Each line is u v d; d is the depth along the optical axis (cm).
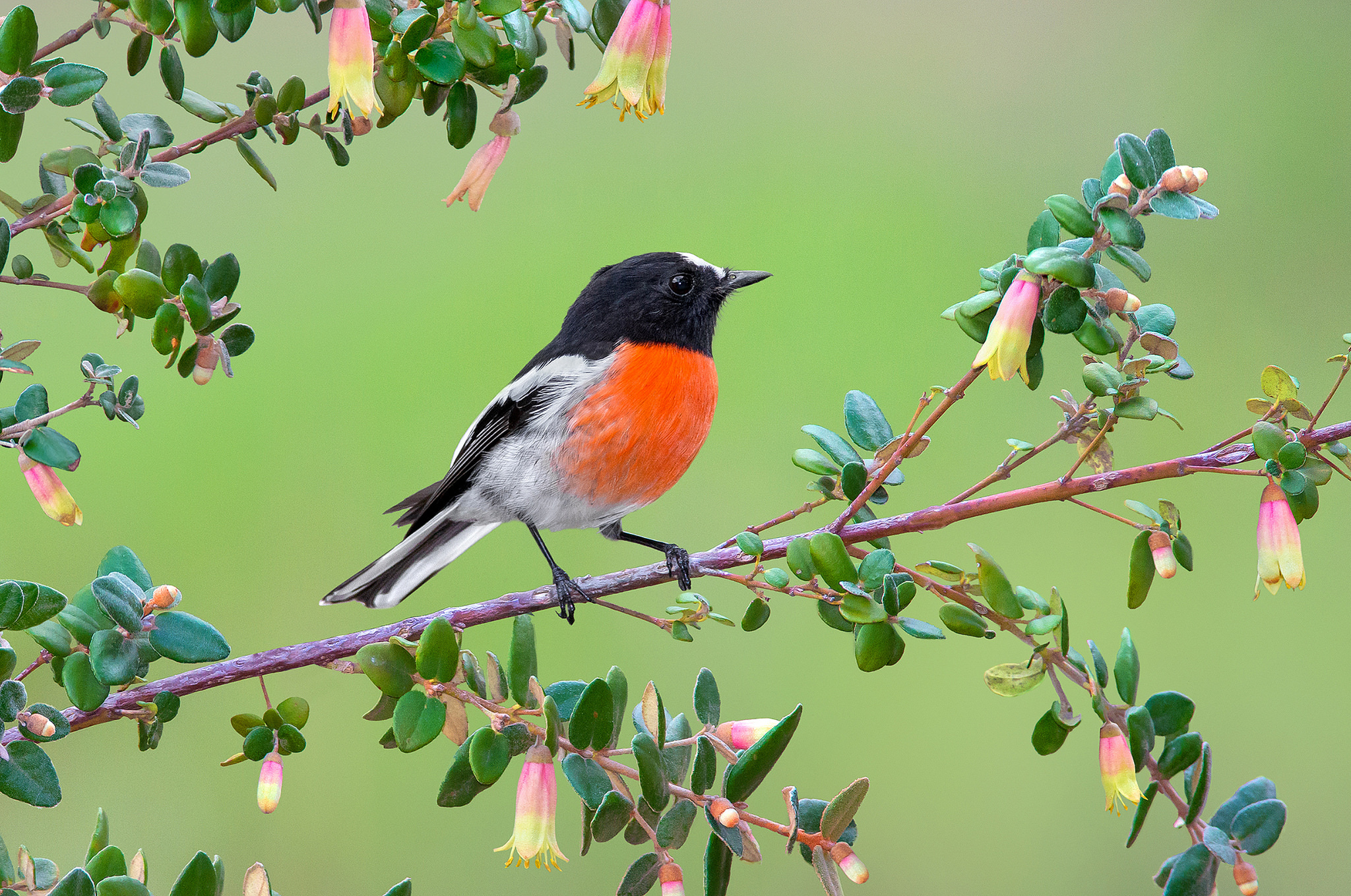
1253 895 444
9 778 441
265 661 520
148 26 445
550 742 441
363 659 462
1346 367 498
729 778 439
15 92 441
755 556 533
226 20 451
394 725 452
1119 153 476
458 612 579
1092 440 545
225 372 492
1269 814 452
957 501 556
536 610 597
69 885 414
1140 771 465
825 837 441
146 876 455
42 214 500
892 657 500
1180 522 518
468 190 548
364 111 480
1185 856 459
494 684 464
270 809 478
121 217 464
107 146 503
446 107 550
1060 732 474
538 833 441
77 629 456
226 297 493
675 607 521
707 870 441
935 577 516
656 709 455
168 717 510
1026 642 486
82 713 491
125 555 471
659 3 496
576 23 498
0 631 431
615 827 438
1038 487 544
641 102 499
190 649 453
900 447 550
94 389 489
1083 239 504
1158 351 512
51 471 496
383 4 510
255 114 508
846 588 493
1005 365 493
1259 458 520
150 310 483
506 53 505
